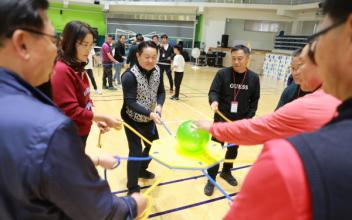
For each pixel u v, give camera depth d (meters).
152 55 2.01
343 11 0.40
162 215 2.09
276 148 0.41
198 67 13.17
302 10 12.29
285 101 2.23
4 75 0.56
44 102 0.62
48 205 0.58
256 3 13.05
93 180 0.64
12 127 0.52
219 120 2.51
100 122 1.67
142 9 14.52
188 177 2.67
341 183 0.35
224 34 14.00
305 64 0.98
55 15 14.21
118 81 7.21
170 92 6.85
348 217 0.34
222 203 2.29
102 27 15.35
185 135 1.42
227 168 2.66
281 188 0.38
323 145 0.38
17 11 0.53
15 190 0.54
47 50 0.60
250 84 2.43
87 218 0.63
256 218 0.43
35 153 0.52
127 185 2.27
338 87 0.44
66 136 0.55
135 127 2.14
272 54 11.37
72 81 1.50
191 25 14.16
